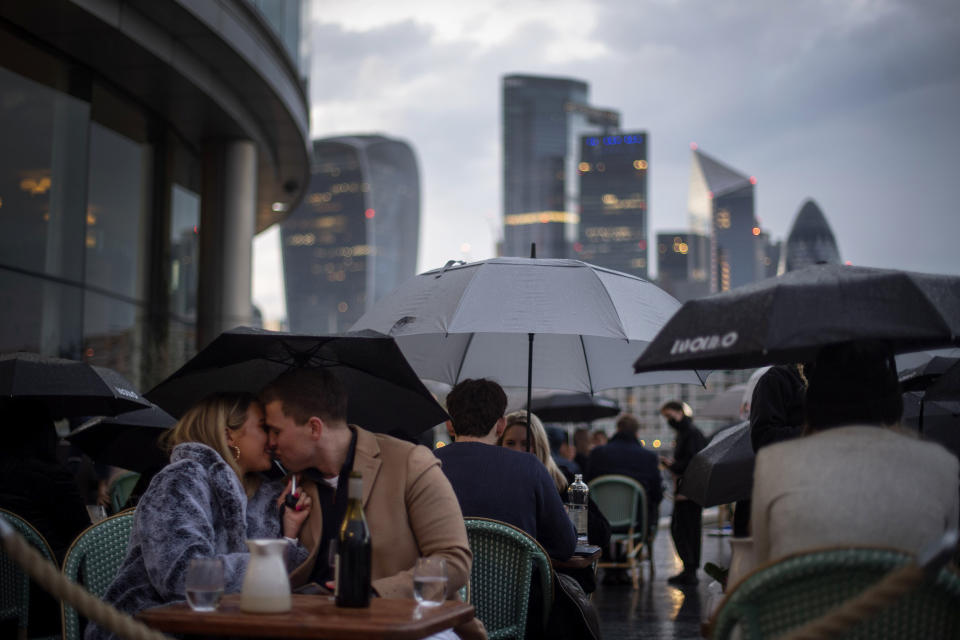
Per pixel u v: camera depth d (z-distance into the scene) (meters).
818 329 2.87
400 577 3.46
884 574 2.28
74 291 15.20
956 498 2.74
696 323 3.11
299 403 3.54
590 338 6.56
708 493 4.87
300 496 3.67
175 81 16.45
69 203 15.11
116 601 3.43
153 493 3.50
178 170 19.70
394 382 4.18
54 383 5.62
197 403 3.79
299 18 21.02
